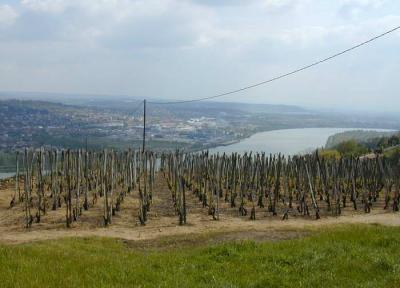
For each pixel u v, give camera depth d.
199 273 12.77
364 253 14.46
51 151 33.72
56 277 11.32
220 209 32.28
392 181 39.97
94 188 36.12
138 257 15.48
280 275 12.48
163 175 50.81
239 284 11.71
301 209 31.27
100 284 10.99
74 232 24.02
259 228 24.67
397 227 21.12
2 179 43.28
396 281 11.37
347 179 40.06
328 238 17.58
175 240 21.31
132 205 32.72
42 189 29.34
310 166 36.66
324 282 11.73
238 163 41.06
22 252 14.41
